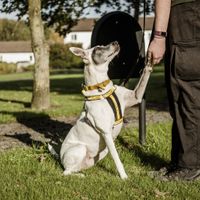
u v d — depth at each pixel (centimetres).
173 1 479
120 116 506
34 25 1236
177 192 450
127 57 640
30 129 906
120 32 639
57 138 782
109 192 447
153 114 1092
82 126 516
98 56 495
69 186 468
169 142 681
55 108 1241
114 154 497
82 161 527
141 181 484
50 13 1581
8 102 1470
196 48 471
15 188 464
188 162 491
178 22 476
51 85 2347
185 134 488
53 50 6400
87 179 495
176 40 480
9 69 6225
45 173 530
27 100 1538
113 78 639
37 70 1242
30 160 587
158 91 1797
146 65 500
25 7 1476
